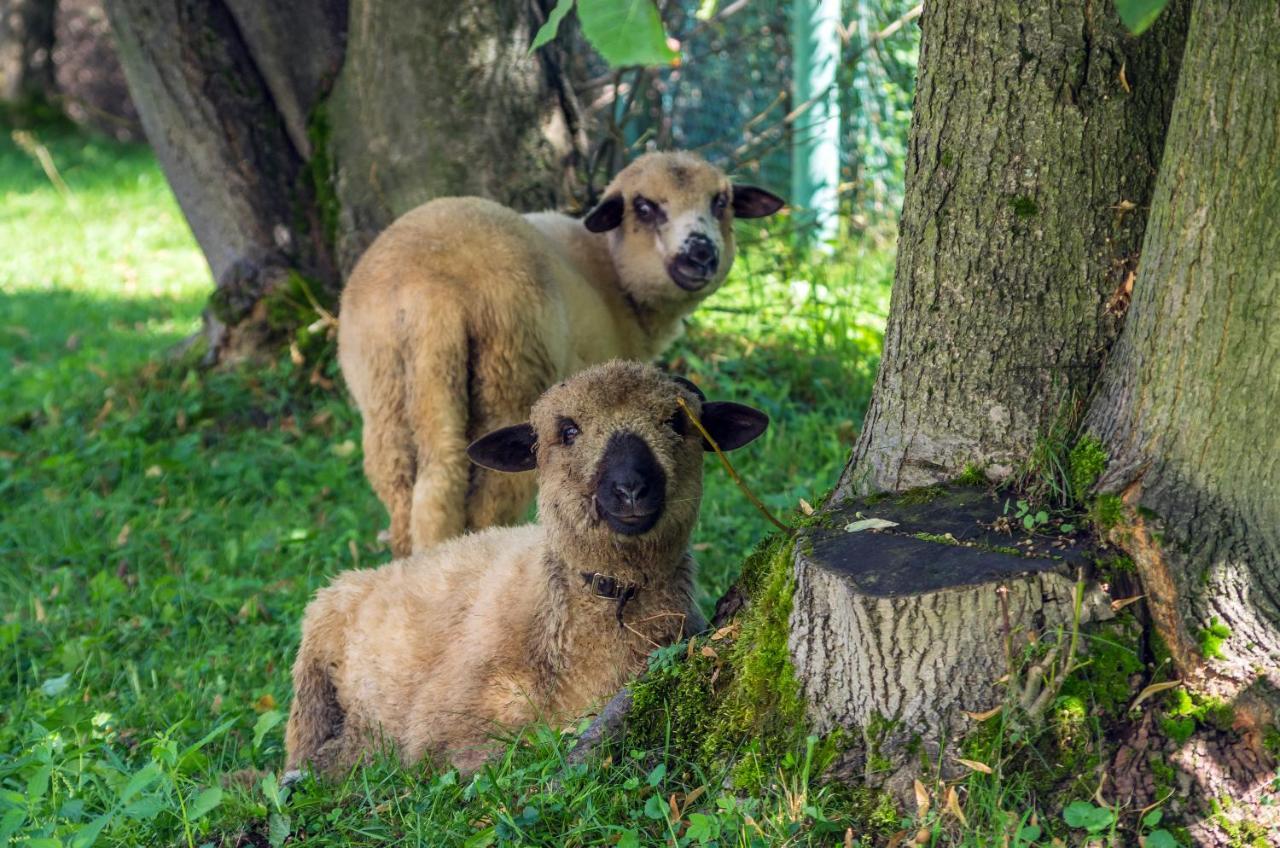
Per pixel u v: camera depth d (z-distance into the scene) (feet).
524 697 13.07
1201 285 10.03
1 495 23.73
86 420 26.78
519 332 17.48
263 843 11.59
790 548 11.59
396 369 17.43
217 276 27.55
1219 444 10.18
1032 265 11.30
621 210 21.16
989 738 10.09
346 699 14.74
